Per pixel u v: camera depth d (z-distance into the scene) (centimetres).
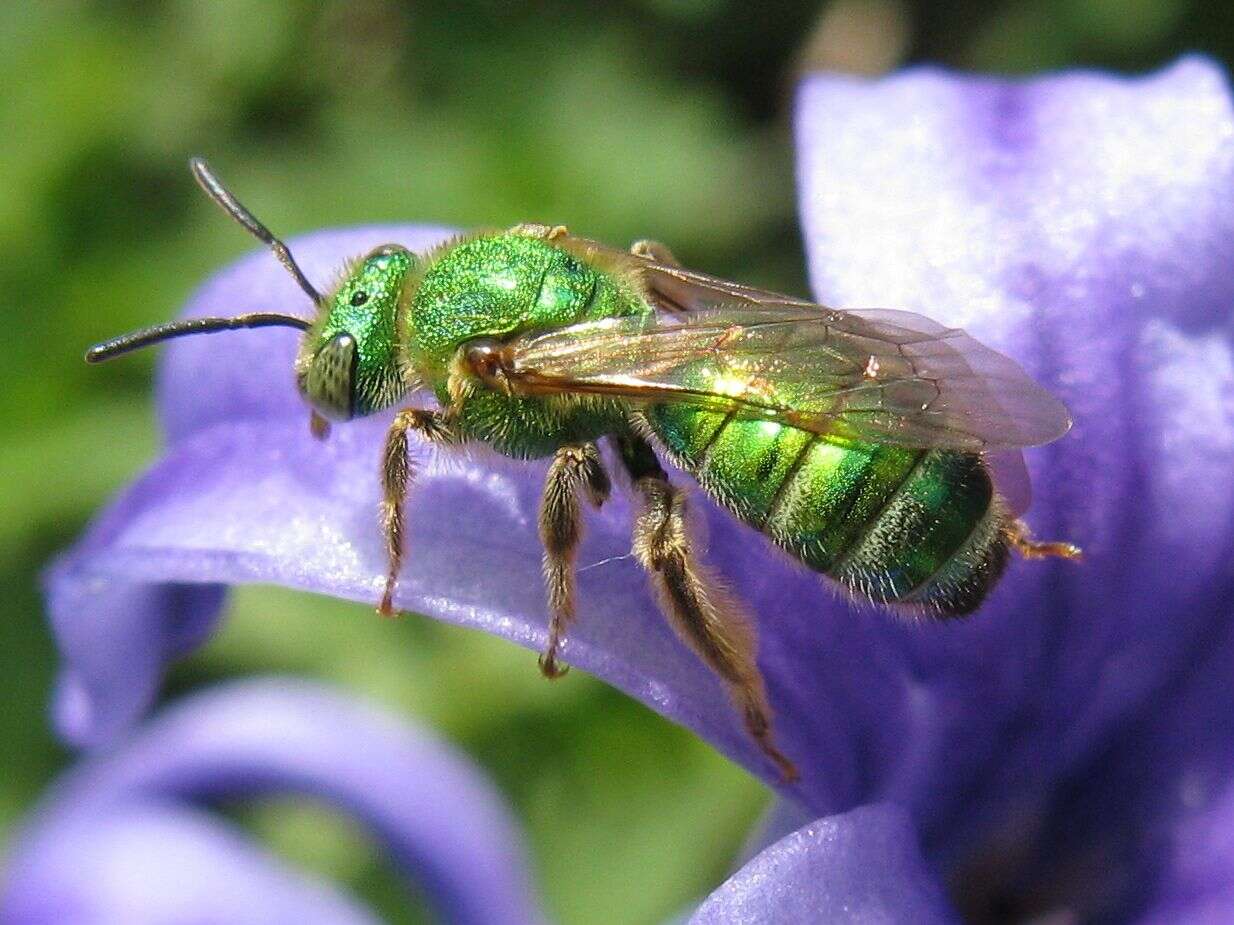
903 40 10
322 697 5
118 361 8
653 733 7
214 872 5
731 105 10
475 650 7
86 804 5
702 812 7
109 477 8
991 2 10
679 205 9
